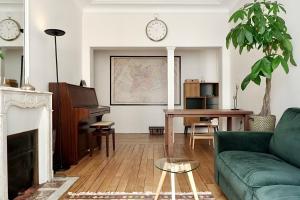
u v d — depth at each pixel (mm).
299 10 2678
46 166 2820
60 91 3531
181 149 4520
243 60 4625
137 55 6746
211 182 2744
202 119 6164
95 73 6734
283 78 3029
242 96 4719
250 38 2391
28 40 2859
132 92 6781
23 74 2779
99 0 5000
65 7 4270
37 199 2307
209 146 4793
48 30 3049
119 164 3510
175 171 1930
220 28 5418
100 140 4594
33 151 2754
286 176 1569
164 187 2596
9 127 2166
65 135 3510
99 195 2391
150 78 6781
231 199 2037
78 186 2646
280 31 2438
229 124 4652
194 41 5406
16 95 2195
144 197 2338
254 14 2465
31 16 3008
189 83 6387
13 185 2359
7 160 2189
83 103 4180
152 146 4820
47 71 3516
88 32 5359
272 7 2559
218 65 6082
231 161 2020
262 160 1937
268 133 2439
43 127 2848
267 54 2643
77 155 3566
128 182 2754
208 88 6574
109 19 5359
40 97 2699
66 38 4324
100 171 3184
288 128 2068
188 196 2350
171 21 5387
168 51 5430
